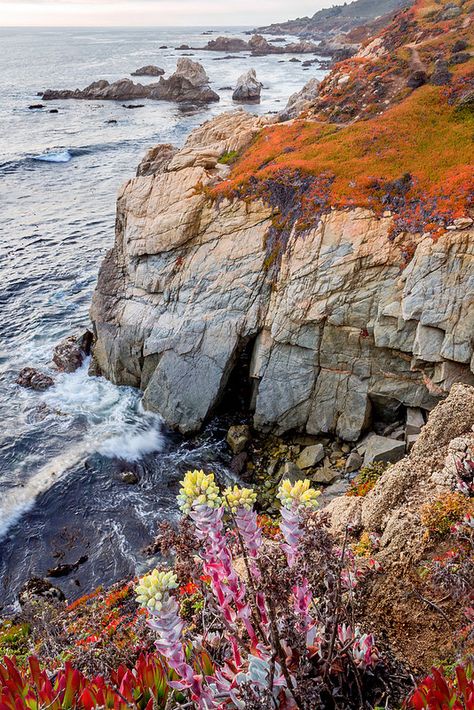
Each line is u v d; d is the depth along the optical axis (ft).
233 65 626.64
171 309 96.12
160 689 17.39
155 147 130.52
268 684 15.34
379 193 84.48
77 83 517.96
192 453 86.63
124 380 101.45
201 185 97.45
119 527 72.69
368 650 19.19
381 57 147.43
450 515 32.09
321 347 83.20
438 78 121.80
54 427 91.20
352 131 111.65
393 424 82.02
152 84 440.86
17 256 154.10
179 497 15.52
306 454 81.66
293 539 16.65
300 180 91.71
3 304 128.57
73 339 110.11
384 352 79.92
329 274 81.25
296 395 85.10
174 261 96.63
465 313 72.13
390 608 27.37
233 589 16.24
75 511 75.51
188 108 380.99
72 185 219.82
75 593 62.80
